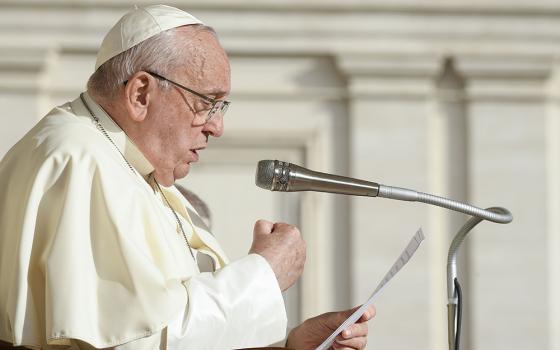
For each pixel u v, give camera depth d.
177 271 10.25
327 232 26.06
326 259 26.05
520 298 26.09
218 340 9.71
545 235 26.16
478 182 26.31
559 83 26.56
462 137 26.56
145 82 10.73
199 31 10.95
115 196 10.03
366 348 25.86
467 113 26.47
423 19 26.28
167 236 10.64
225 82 10.93
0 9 25.73
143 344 9.48
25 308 9.68
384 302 25.83
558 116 26.61
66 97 26.11
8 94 25.67
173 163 10.95
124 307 9.56
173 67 10.75
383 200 25.94
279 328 10.00
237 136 26.16
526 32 26.33
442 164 26.50
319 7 26.08
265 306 9.95
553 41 26.34
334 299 26.02
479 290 26.03
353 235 25.86
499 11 26.23
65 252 9.66
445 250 26.02
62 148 10.17
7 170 10.48
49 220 9.92
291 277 10.45
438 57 26.19
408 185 26.23
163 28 10.80
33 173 10.10
